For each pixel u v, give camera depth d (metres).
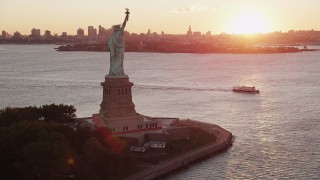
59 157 130.50
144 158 169.12
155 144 182.88
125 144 155.25
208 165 168.88
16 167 130.75
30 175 128.12
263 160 173.75
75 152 140.88
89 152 141.75
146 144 184.00
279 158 176.00
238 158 176.88
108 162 141.75
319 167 164.25
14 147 136.88
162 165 161.12
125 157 151.25
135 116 188.88
